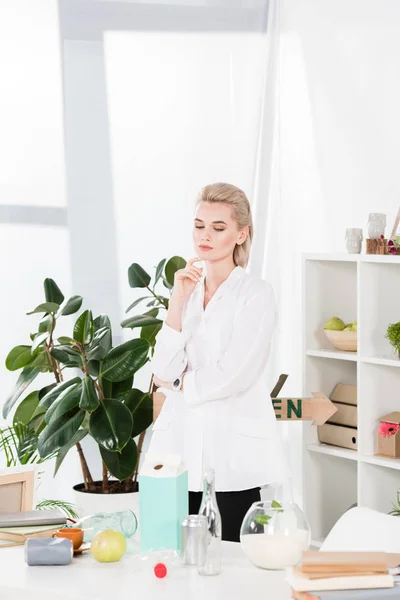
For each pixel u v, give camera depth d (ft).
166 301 15.71
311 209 17.67
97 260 17.60
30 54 17.02
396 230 15.42
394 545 7.88
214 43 18.25
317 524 15.44
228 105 18.38
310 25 17.58
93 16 17.46
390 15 15.85
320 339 15.43
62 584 7.39
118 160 17.72
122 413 13.52
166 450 10.73
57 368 15.16
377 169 16.20
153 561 7.84
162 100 18.01
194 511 10.55
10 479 9.60
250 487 10.48
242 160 18.43
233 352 10.53
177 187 18.16
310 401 14.28
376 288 14.46
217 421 10.53
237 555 8.22
